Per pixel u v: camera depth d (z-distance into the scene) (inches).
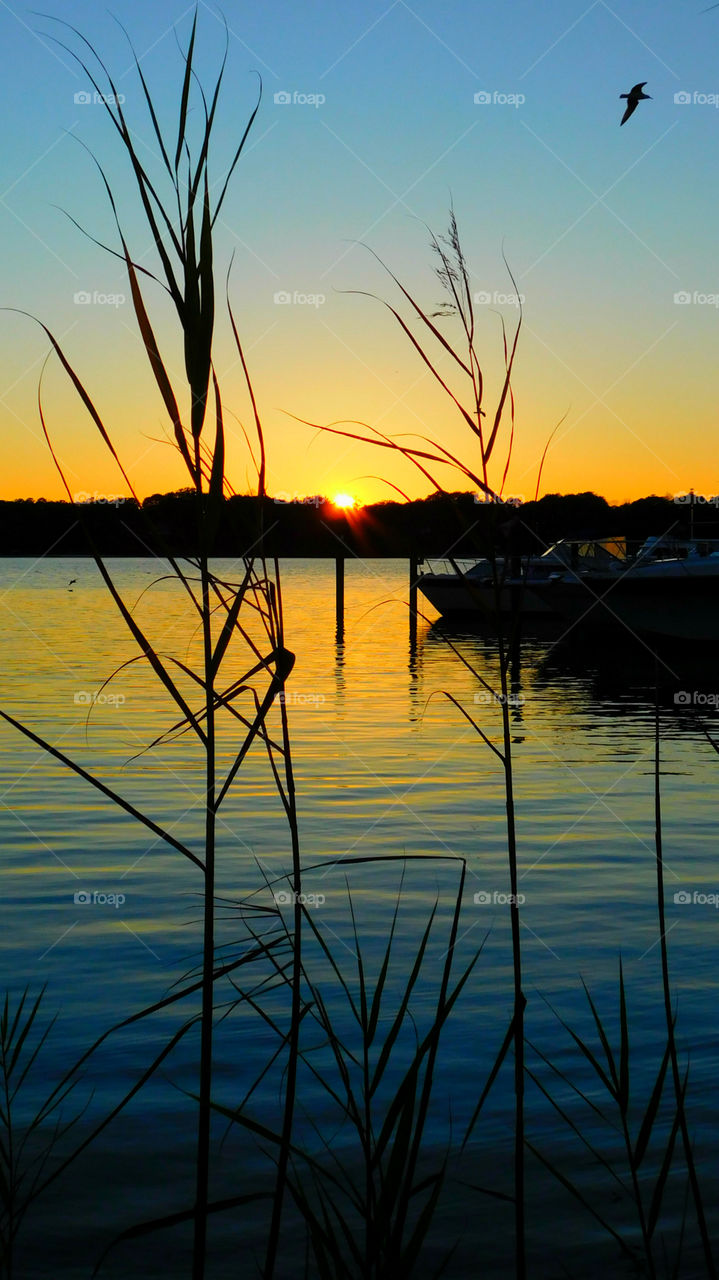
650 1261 86.0
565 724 590.6
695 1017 185.0
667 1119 147.0
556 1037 176.9
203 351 66.9
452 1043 174.6
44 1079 159.9
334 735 541.3
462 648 1075.3
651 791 402.9
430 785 413.4
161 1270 113.4
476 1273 112.7
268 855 305.3
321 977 206.5
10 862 296.7
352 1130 144.8
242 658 905.5
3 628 1251.2
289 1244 118.6
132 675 772.6
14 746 495.5
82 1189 129.2
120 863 295.4
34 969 210.8
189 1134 143.5
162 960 216.2
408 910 252.8
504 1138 142.2
